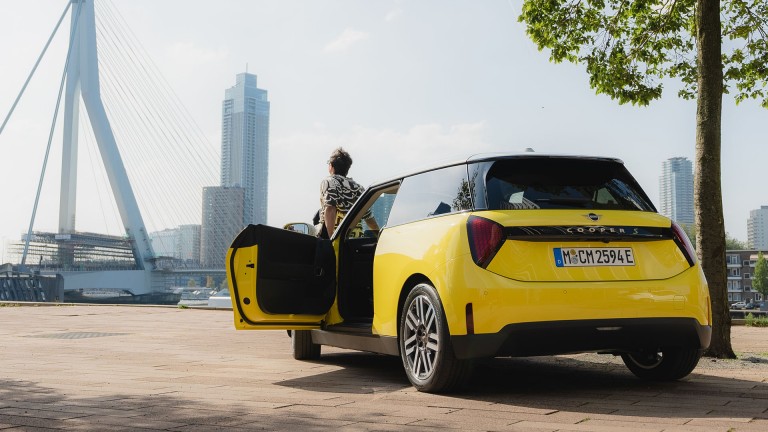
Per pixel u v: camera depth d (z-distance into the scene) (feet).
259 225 15.40
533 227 12.03
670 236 12.73
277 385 14.29
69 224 277.44
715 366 16.81
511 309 11.68
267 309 15.56
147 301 258.78
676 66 25.59
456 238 12.42
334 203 18.92
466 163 13.53
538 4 25.00
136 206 250.98
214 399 12.34
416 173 14.97
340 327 16.28
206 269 261.24
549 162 13.26
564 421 10.09
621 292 11.99
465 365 12.46
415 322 13.39
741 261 465.06
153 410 11.19
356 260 16.93
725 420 10.02
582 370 16.34
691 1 24.43
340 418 10.46
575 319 11.78
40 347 22.79
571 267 12.02
